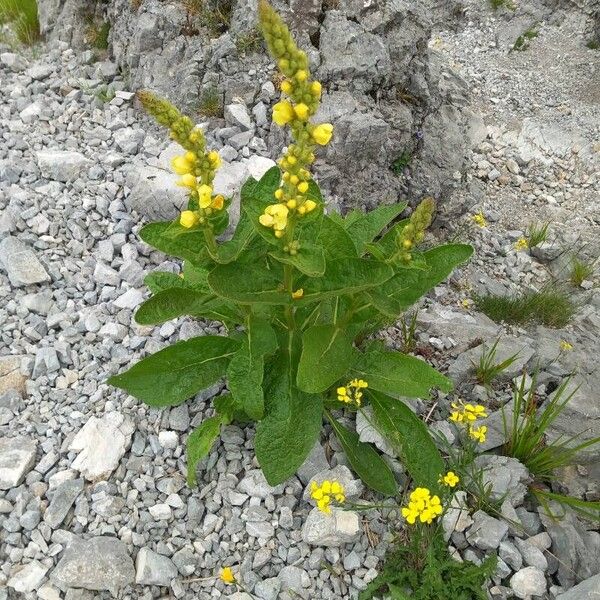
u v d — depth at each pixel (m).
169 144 1.20
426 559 0.70
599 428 0.94
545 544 0.78
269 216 0.56
